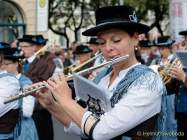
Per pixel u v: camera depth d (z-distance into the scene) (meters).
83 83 3.02
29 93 3.42
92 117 2.95
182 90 5.66
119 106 2.95
